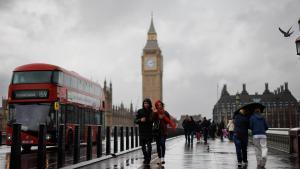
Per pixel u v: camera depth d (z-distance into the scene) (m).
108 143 20.17
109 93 151.38
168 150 24.62
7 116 24.56
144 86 188.88
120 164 15.98
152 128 15.69
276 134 25.19
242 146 15.27
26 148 26.28
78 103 28.75
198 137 41.25
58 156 14.62
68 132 26.28
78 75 29.34
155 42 195.12
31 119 24.23
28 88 24.62
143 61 189.88
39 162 12.63
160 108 16.00
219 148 26.92
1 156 21.33
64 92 25.78
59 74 25.14
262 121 14.39
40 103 24.47
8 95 24.84
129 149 24.92
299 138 18.58
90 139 17.22
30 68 25.05
